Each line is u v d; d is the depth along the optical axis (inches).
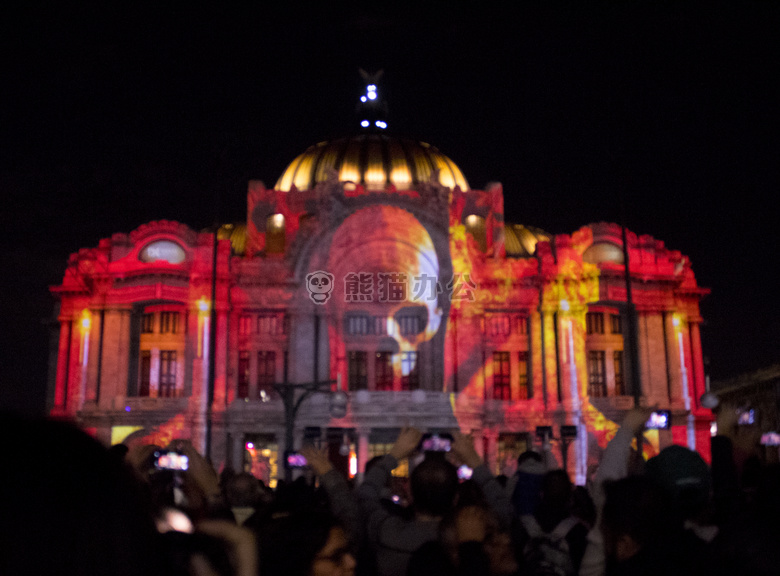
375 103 3804.1
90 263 2977.4
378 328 3038.9
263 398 2962.6
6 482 66.6
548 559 304.8
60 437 71.1
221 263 2952.8
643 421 295.4
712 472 352.5
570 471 2859.3
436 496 274.8
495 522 247.3
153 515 78.5
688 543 215.5
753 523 204.2
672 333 3073.3
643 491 217.6
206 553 127.2
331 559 181.2
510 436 2992.1
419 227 2982.3
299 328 2940.5
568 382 2940.5
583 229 3075.8
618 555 216.4
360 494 296.8
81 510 68.8
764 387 1968.5
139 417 2802.7
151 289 2898.6
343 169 3479.3
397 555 271.7
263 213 3198.8
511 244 3449.8
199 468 297.6
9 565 65.3
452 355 2933.1
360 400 1899.6
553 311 3016.7
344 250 3021.7
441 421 2628.0
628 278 2143.2
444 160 3708.2
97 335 2938.0
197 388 2844.5
